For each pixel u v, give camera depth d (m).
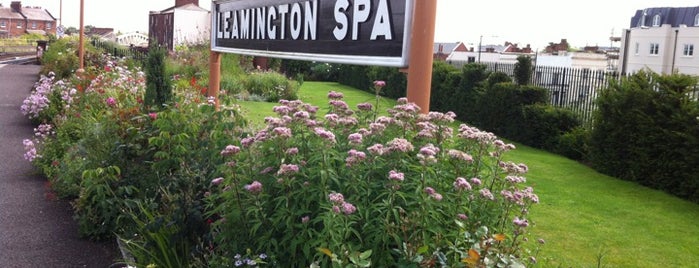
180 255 3.96
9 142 9.74
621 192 7.42
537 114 11.04
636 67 45.56
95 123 6.02
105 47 30.16
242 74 19.50
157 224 4.06
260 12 5.67
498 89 12.33
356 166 2.91
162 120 4.77
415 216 2.74
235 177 3.24
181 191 4.36
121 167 5.11
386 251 2.80
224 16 6.82
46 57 24.22
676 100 7.47
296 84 19.28
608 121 8.48
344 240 2.78
